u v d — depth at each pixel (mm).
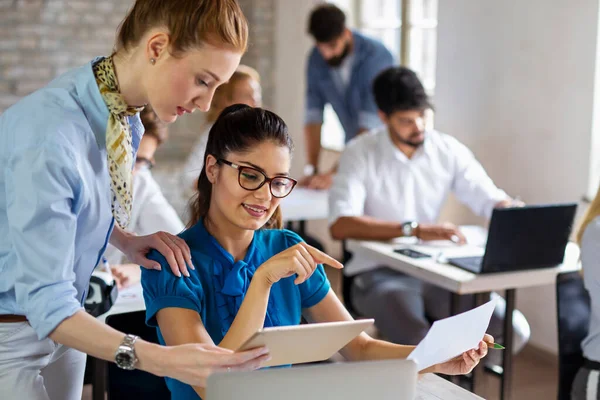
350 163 3418
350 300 3531
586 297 2383
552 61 3652
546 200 3746
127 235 1636
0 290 1461
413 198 3494
